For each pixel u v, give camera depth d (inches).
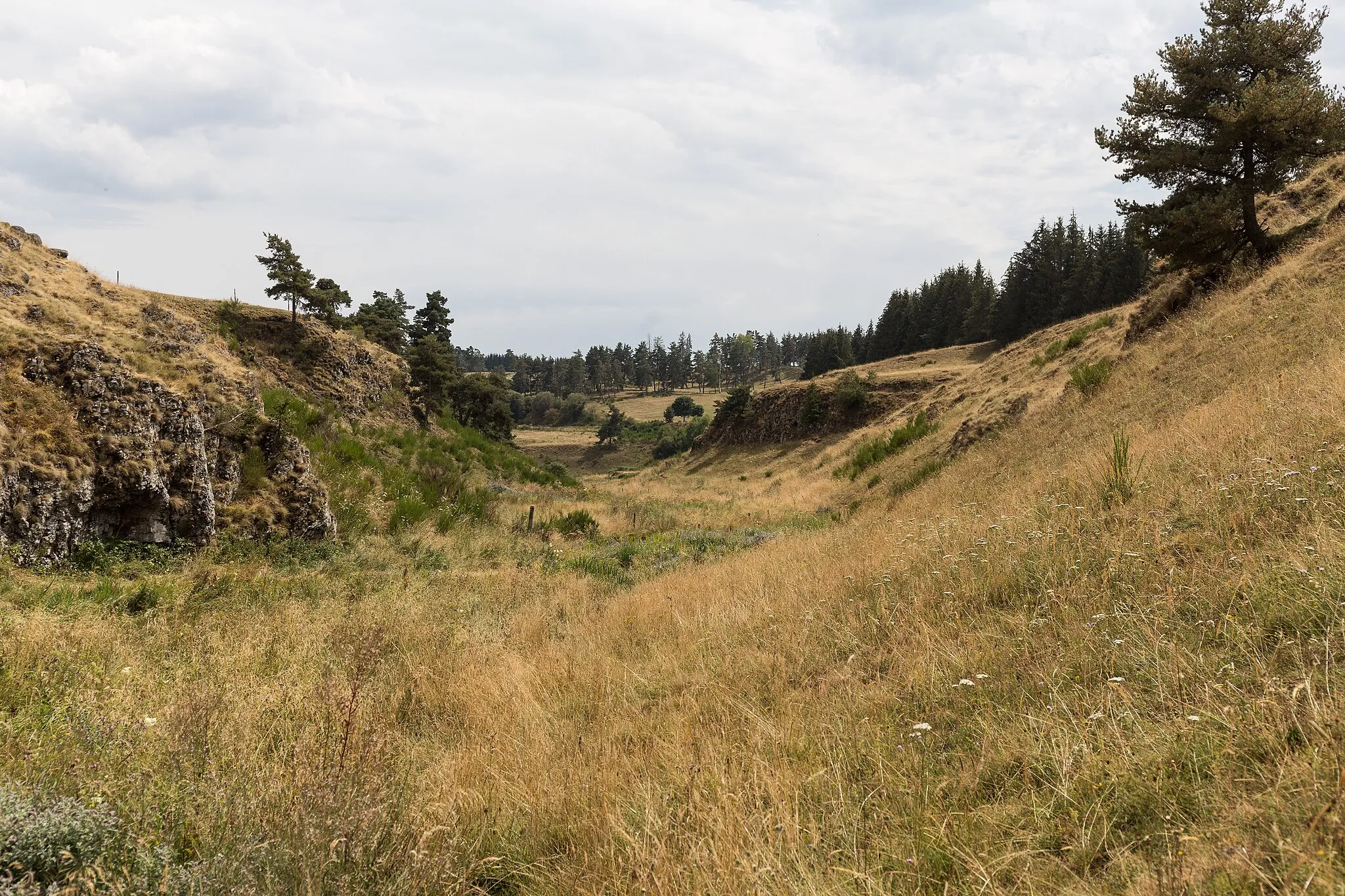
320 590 412.5
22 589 339.6
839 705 175.6
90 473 415.5
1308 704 107.4
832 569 328.8
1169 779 106.1
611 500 1133.7
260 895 104.6
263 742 168.9
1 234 590.9
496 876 131.1
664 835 125.2
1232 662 133.2
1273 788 93.0
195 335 665.6
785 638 240.4
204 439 494.3
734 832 121.0
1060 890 90.7
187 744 151.6
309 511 534.9
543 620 352.2
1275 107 607.2
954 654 183.5
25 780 130.4
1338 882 73.5
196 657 255.8
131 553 425.7
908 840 112.5
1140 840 97.6
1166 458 299.7
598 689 233.1
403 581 447.2
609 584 480.7
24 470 386.6
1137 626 159.8
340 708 178.7
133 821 119.8
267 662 263.9
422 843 122.5
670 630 299.1
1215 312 597.3
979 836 109.1
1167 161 668.7
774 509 1032.8
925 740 146.8
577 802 148.3
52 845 103.9
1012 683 160.4
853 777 141.6
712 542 671.1
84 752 150.3
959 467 700.7
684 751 164.9
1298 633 130.8
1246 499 207.0
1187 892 80.9
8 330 443.5
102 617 311.3
